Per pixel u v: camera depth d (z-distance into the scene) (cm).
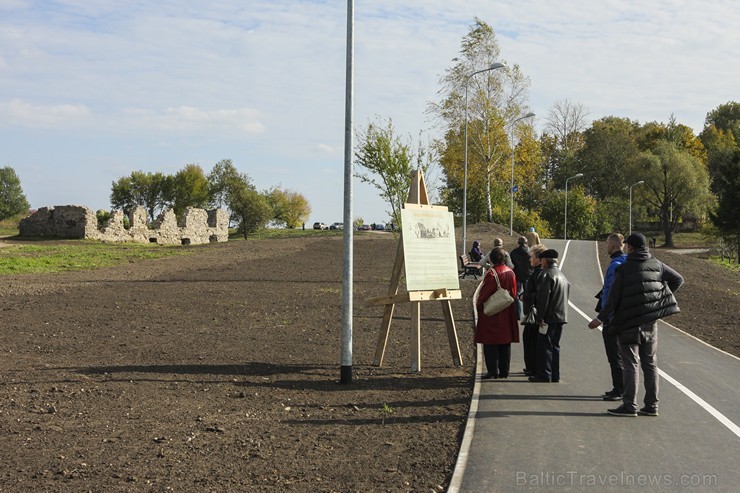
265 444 756
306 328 1661
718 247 7131
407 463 696
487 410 907
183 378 1092
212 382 1070
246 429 814
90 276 2902
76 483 623
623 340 877
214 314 1866
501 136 6275
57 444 738
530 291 1109
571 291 2797
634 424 840
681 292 2738
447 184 6862
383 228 10806
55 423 820
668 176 8825
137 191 11688
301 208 11275
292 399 974
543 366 1091
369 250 4641
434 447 749
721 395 1005
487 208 6825
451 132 6359
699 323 1898
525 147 6525
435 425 841
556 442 762
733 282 3531
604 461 698
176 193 11575
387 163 3011
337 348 1404
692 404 949
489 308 1104
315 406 935
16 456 695
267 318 1811
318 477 652
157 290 2417
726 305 2372
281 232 8631
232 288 2527
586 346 1463
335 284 2730
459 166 6481
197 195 11538
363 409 920
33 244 4794
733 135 11469
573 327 1761
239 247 4916
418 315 1191
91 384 1032
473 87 6216
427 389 1049
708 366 1237
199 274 3072
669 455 719
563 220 8475
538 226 6938
